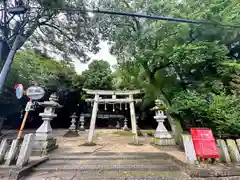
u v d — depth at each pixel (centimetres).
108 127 1248
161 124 537
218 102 426
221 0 482
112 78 1265
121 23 580
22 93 338
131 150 443
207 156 275
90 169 288
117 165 308
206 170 257
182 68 650
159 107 535
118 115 1305
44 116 413
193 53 485
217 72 567
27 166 267
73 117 838
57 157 359
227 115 393
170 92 590
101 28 649
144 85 798
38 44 718
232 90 443
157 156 379
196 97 462
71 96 1303
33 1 470
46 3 434
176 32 532
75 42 711
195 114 460
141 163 324
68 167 294
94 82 1234
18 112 1011
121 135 839
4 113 856
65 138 702
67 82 1234
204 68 635
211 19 462
